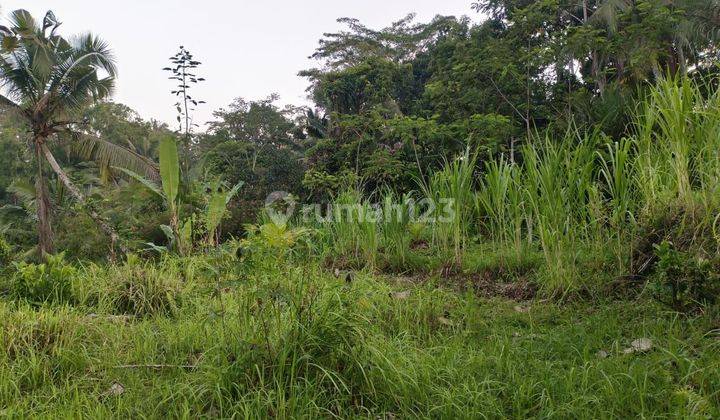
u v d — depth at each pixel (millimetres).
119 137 30500
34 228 16703
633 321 3646
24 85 14055
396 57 26828
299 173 18906
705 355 2740
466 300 4461
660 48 10070
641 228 4387
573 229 4680
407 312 4051
